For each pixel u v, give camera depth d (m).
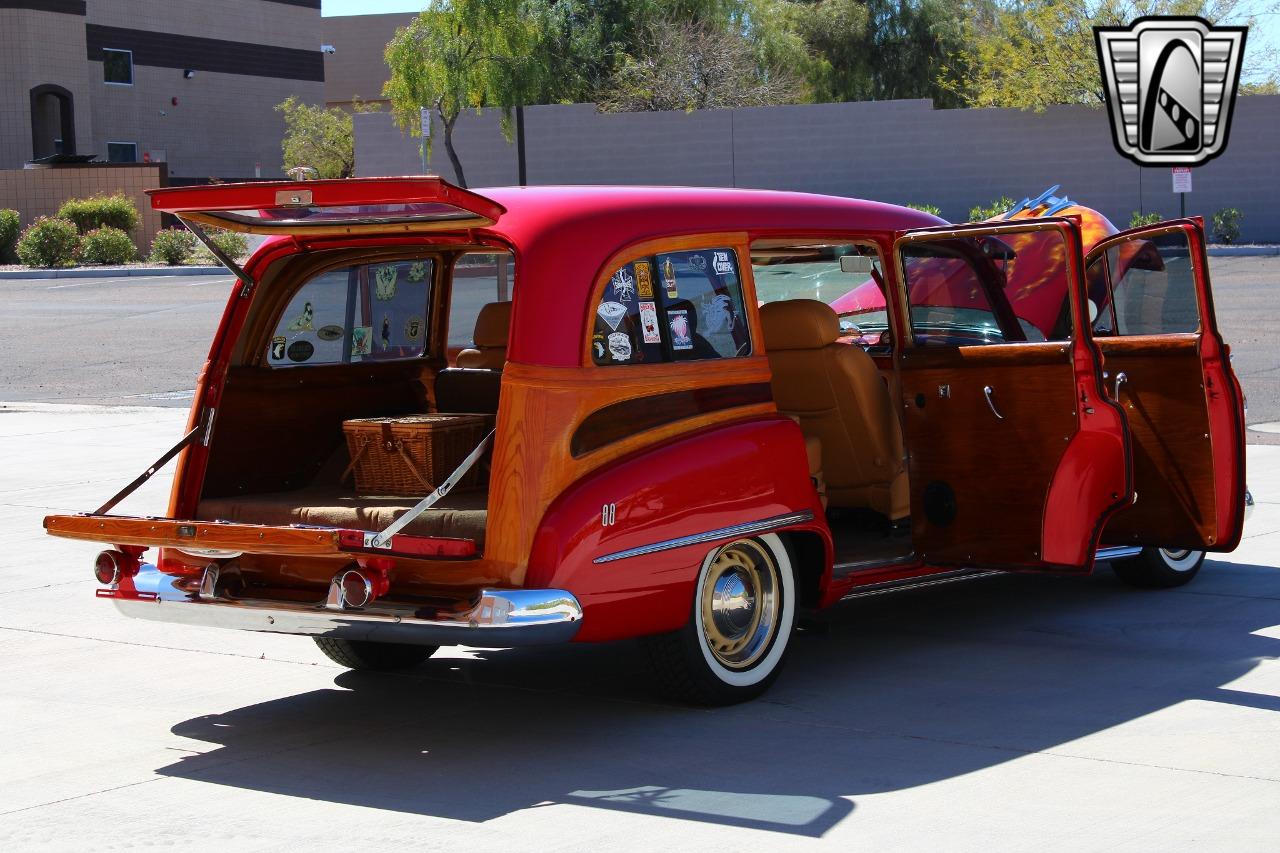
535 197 5.71
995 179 38.00
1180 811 4.65
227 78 52.69
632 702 6.09
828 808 4.75
